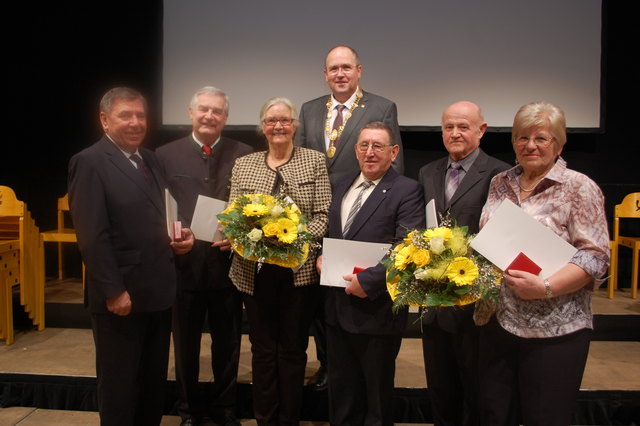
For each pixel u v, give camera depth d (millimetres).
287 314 2168
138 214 1946
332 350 2111
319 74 4102
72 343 3223
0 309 3143
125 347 1960
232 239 1955
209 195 2389
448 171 2129
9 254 3197
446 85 4066
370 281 1894
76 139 4332
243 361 2951
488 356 1716
